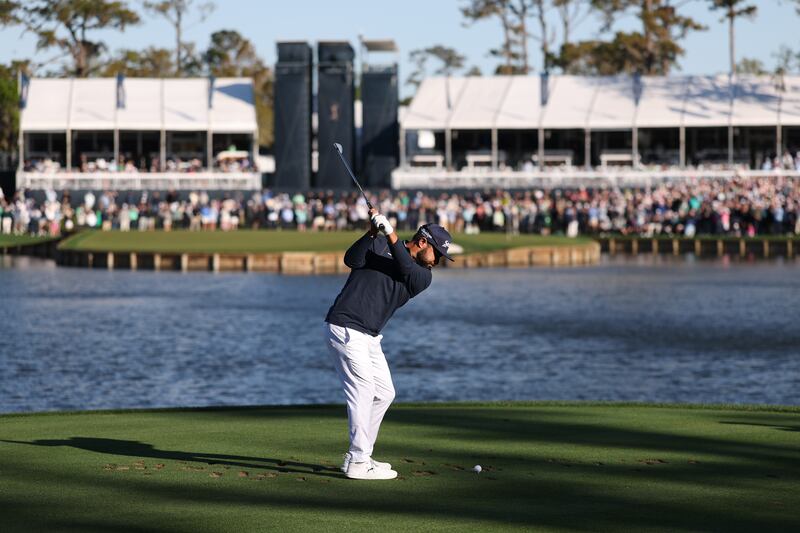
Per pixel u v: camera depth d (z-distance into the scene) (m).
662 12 129.88
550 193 89.31
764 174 90.19
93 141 99.38
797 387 29.28
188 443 13.83
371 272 11.58
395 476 11.72
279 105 95.00
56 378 30.55
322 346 37.00
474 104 97.19
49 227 84.44
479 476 11.81
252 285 58.12
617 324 43.25
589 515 10.10
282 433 14.72
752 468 12.28
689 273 65.44
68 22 126.31
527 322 43.97
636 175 90.94
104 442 13.88
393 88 96.19
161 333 40.19
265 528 9.64
